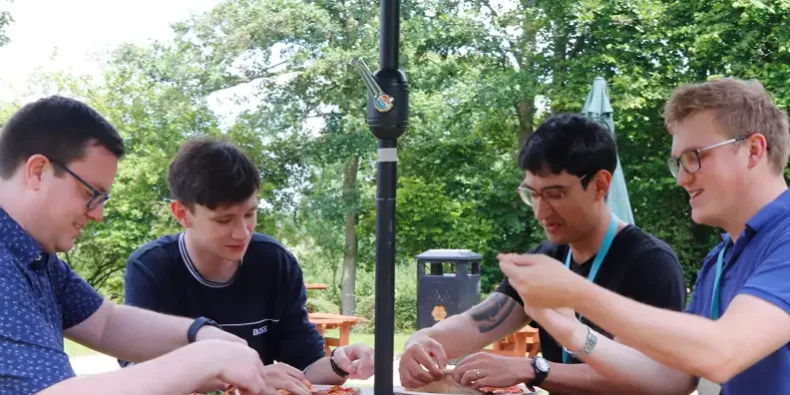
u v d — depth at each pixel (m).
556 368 2.77
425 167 17.55
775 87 14.42
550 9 16.14
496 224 17.16
